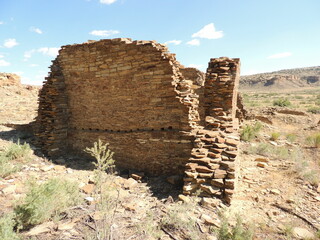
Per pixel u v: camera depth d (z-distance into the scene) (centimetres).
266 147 950
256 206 475
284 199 512
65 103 906
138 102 725
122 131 772
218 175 494
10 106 1730
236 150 561
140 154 733
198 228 369
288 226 379
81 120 875
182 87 675
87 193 512
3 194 471
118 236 334
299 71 15475
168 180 633
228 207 448
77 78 856
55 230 347
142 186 606
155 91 688
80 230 347
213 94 802
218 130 670
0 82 2439
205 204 449
